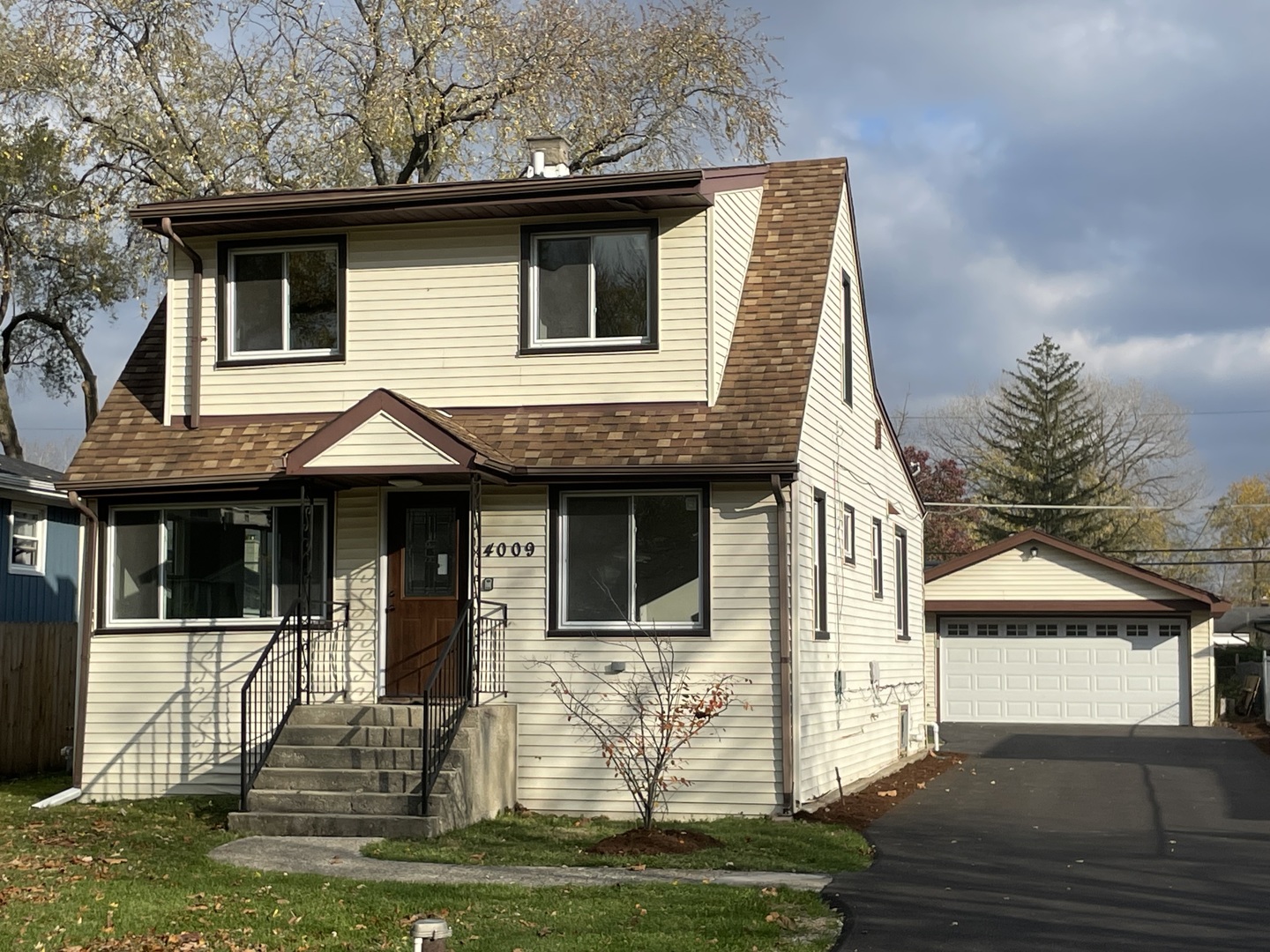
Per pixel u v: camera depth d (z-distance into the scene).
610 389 17.08
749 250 18.92
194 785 17.41
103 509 18.03
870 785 20.20
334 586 17.34
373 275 17.83
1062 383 65.38
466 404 17.42
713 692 15.88
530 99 30.14
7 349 38.47
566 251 17.48
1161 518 67.94
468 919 10.41
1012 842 14.78
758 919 10.48
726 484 16.48
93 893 11.16
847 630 20.00
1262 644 46.53
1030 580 35.94
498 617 16.80
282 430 17.69
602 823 15.68
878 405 23.36
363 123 29.44
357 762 15.27
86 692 17.77
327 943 9.82
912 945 9.86
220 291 18.20
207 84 29.89
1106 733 32.44
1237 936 10.16
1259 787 20.31
